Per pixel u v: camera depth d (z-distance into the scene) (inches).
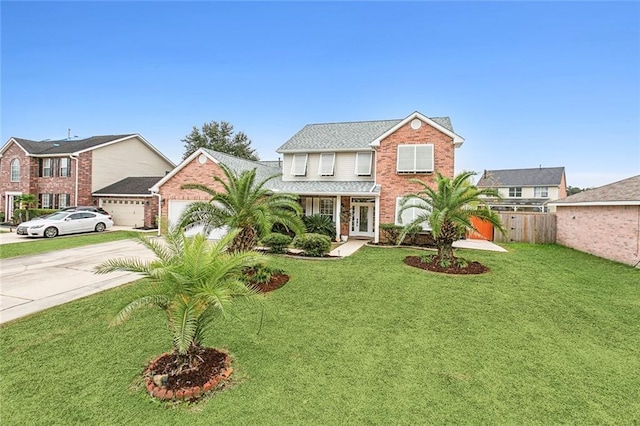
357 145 715.4
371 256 480.4
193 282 154.2
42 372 170.1
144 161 1157.7
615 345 208.7
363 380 165.2
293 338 213.6
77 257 477.7
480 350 199.5
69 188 955.3
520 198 1572.3
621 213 463.2
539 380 166.6
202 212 346.0
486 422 134.4
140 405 143.6
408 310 265.6
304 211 735.1
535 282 348.8
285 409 141.5
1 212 1010.7
